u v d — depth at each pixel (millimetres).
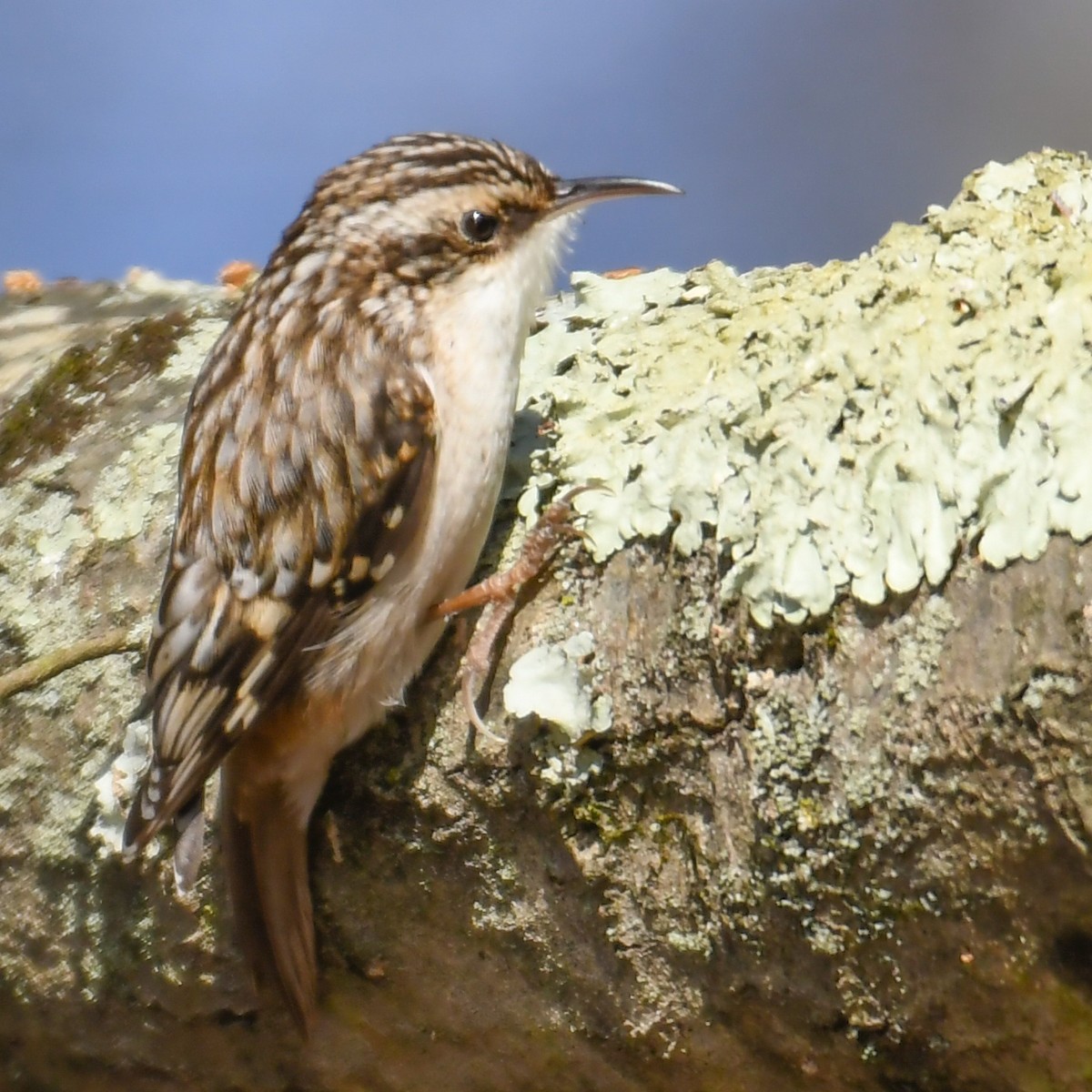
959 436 3783
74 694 3840
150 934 3838
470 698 3811
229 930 3832
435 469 3818
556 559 3809
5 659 3846
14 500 3854
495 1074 3830
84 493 3850
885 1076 3803
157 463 3848
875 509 3787
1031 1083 3797
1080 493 3775
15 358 3879
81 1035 3854
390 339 3824
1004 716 3777
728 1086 3816
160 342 3867
